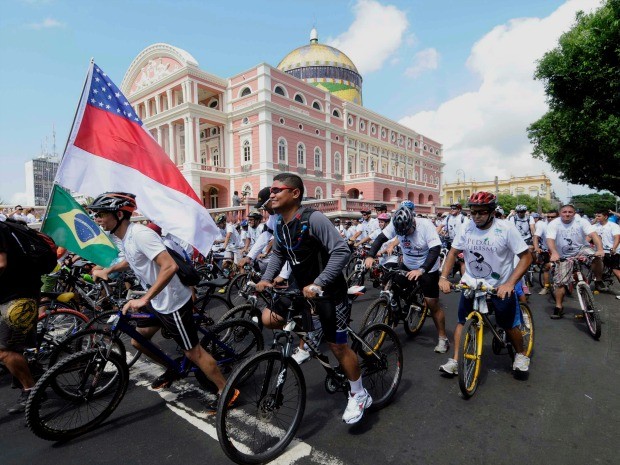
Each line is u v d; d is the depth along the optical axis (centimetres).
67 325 424
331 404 333
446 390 358
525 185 7562
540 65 1414
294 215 272
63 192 474
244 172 3044
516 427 293
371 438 281
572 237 582
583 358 429
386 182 3831
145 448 274
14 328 310
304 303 280
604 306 650
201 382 350
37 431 267
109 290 584
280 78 3094
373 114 4178
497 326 405
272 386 267
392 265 537
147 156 483
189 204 469
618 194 1670
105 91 483
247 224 953
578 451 262
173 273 274
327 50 4316
